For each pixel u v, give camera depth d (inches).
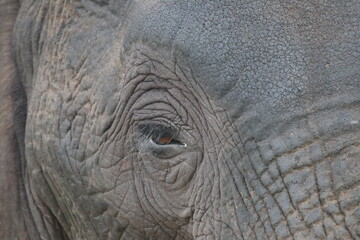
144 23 304.8
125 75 313.9
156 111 308.0
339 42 274.7
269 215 279.3
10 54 371.6
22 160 370.3
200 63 288.7
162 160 309.6
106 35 324.2
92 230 343.0
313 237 269.0
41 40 356.2
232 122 286.7
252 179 283.7
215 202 296.0
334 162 267.7
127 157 320.2
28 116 357.4
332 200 266.8
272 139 277.4
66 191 346.6
